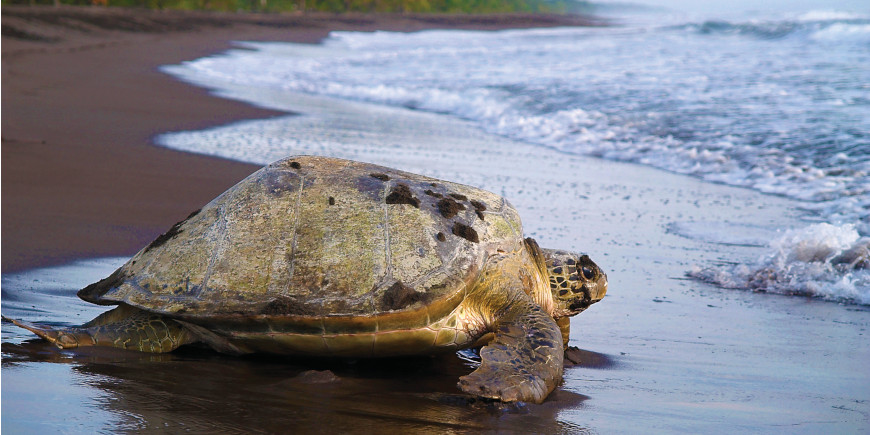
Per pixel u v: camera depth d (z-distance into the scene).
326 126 29.12
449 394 7.48
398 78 48.28
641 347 9.24
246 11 170.50
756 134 25.31
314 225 8.49
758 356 8.93
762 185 19.98
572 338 9.57
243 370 8.01
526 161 23.11
